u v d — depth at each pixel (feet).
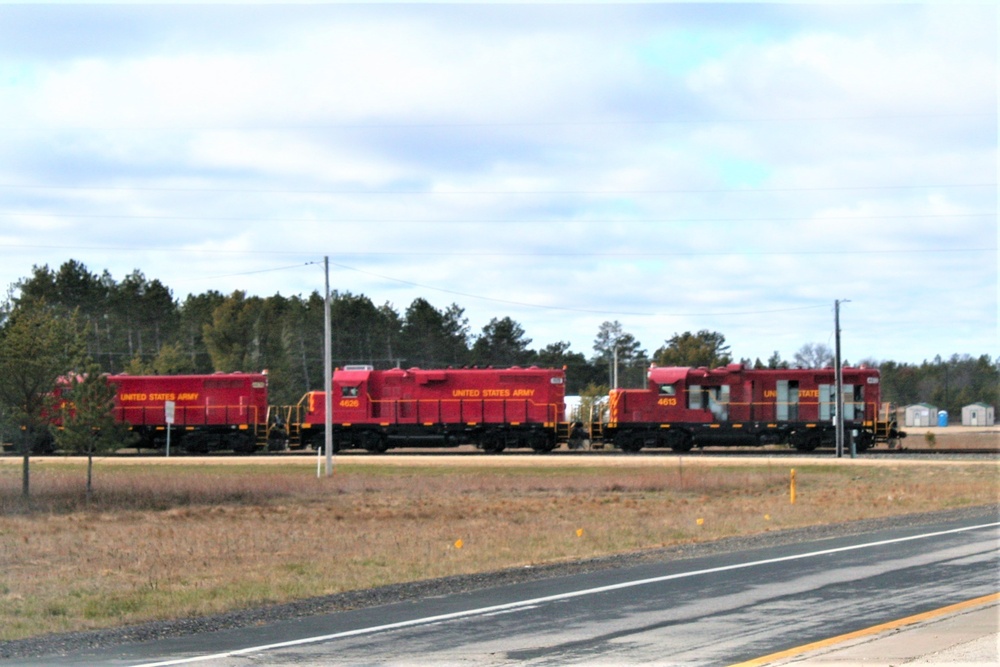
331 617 46.88
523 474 138.00
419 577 59.67
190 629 45.09
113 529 88.38
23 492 109.29
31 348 106.01
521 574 58.29
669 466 144.56
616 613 45.52
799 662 35.76
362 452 183.93
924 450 172.96
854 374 169.17
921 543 66.85
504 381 174.81
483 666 36.52
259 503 110.73
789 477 130.31
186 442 179.42
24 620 49.01
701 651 37.83
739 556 63.21
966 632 39.86
